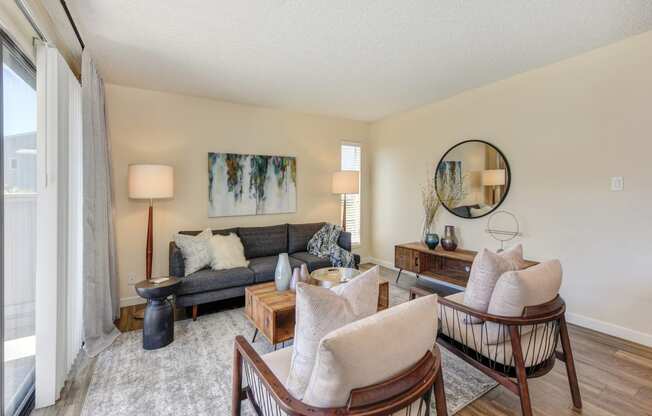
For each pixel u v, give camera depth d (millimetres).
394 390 889
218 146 3834
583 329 2674
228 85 3320
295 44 2439
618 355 2252
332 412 847
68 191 2016
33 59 1738
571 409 1699
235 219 3967
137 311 3137
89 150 2238
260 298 2305
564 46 2523
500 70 3012
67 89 1996
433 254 3600
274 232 3953
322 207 4695
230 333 2625
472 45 2482
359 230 5129
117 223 3262
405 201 4539
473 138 3570
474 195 3572
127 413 1672
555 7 1978
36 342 1710
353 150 5043
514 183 3201
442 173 3939
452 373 2059
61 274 1873
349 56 2658
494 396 1825
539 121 2982
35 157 1763
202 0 1879
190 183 3652
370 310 1194
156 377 1997
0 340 1411
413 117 4352
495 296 1549
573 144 2756
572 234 2785
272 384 1042
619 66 2471
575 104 2730
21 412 1617
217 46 2459
